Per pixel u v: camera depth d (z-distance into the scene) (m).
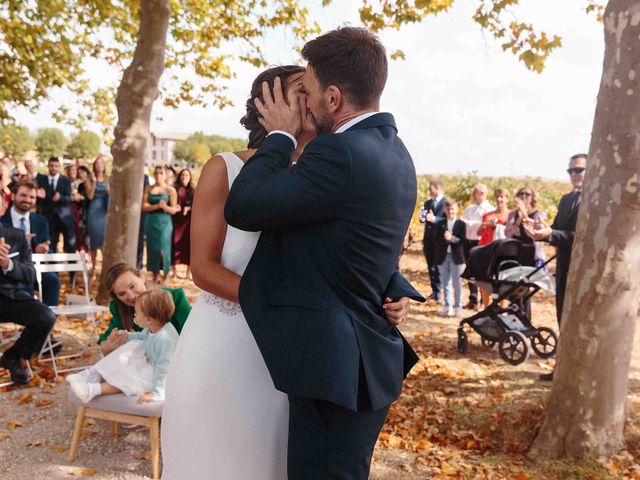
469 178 21.64
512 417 4.71
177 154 111.94
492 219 8.91
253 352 1.86
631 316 4.04
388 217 1.62
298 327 1.56
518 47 7.81
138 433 4.36
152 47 7.77
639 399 4.88
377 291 1.68
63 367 5.86
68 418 4.63
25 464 3.86
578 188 5.53
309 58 1.70
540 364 6.30
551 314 9.35
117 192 7.97
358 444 1.63
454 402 5.14
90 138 90.69
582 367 4.05
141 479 3.71
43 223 6.89
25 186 6.61
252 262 1.69
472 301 9.37
